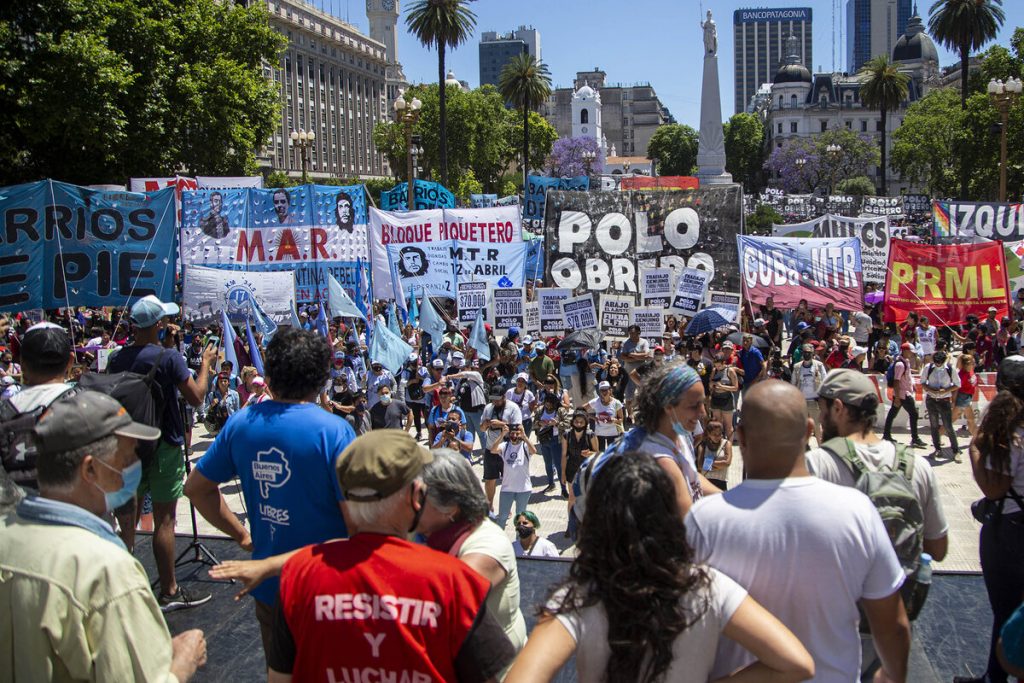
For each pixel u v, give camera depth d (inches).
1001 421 151.9
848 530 95.3
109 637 89.3
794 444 99.4
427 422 510.3
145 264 479.5
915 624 165.9
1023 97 1680.6
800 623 95.9
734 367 524.4
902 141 2834.6
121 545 97.8
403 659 86.7
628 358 490.9
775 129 5364.2
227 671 150.9
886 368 580.7
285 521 122.3
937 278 662.5
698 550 100.0
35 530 92.7
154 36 1144.2
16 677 90.2
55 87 966.4
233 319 577.9
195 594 180.4
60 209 466.3
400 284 689.6
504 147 3157.0
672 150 5187.0
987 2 1877.5
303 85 4087.1
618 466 88.2
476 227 718.5
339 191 681.6
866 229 844.6
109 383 159.6
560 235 722.2
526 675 83.5
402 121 1043.3
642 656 83.5
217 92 1275.8
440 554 92.7
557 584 91.2
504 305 663.8
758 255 725.9
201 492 130.0
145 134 1144.2
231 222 672.4
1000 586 151.1
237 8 1379.2
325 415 125.1
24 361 155.3
